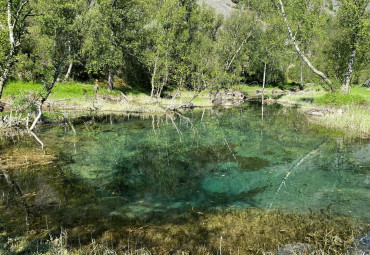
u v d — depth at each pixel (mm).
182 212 6742
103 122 20359
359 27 19766
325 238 5242
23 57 25078
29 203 6957
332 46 26078
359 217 6281
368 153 11938
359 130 16328
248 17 34906
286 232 5566
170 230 5715
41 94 18234
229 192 8211
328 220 6141
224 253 4797
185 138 15719
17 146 12688
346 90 22609
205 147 13688
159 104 29875
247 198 7707
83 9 22562
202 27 38062
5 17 16047
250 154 12359
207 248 4965
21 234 5277
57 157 11406
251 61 45125
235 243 5141
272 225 5922
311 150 12695
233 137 15812
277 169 10312
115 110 25938
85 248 4855
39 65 26953
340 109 19578
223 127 19031
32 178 8891
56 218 6156
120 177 9500
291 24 25297
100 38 28922
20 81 25703
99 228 5742
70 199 7410
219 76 32000
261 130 17703
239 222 6102
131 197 7781
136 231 5633
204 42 31984
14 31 16047
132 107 26922
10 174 9141
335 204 7098
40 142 13602
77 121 20141
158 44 28656
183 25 36562
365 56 23562
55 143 13672
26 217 6133
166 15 28281
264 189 8414
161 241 5227
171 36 28875
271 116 23719
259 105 33125
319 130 17047
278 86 54188
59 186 8352
